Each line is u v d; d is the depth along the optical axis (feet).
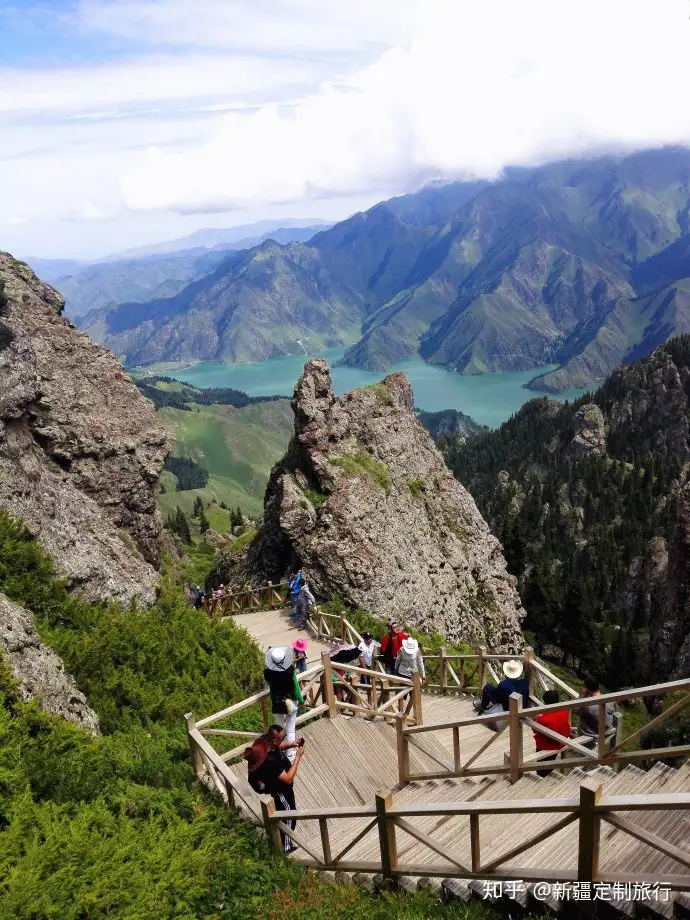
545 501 609.83
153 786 39.11
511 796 35.12
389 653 64.18
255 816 35.78
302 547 121.80
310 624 96.78
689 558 202.18
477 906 26.37
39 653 47.60
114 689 52.65
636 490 576.20
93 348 112.57
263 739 36.29
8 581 60.13
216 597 123.85
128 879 28.76
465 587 150.61
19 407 80.94
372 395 157.79
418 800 38.37
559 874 24.54
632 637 266.98
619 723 43.70
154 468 111.96
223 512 602.44
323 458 136.56
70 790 34.83
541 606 286.66
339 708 53.93
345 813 30.58
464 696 71.77
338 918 28.09
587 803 22.59
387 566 123.44
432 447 172.86
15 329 83.87
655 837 21.49
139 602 76.07
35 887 26.27
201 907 29.04
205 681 58.08
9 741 36.04
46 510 76.95
